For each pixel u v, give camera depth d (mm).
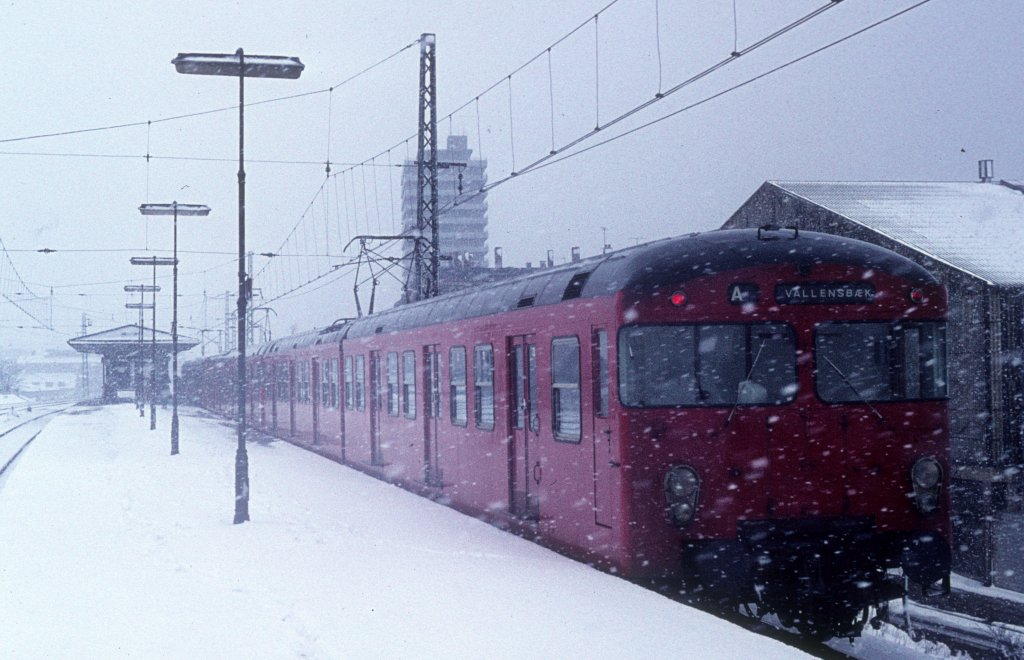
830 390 9688
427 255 24359
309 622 8844
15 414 69688
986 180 22312
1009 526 15141
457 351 14969
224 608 9672
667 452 9469
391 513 15539
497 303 13328
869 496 9648
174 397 31031
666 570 9414
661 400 9523
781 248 9789
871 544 9609
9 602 10234
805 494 9555
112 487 21641
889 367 9852
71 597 10430
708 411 9508
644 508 9453
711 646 7492
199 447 33000
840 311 9781
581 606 8766
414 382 17453
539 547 11703
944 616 11727
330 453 25188
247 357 41469
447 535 13164
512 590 9570
